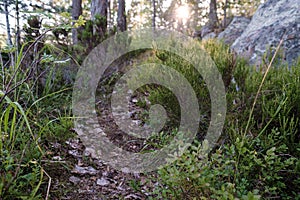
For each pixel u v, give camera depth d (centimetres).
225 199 93
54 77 302
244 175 125
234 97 221
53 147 197
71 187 160
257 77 225
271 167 122
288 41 346
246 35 441
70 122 239
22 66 230
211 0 1077
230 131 179
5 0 212
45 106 250
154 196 156
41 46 262
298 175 140
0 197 110
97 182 173
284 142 160
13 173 131
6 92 143
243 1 1239
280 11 407
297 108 182
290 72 229
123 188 170
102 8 498
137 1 1855
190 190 118
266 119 189
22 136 172
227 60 244
